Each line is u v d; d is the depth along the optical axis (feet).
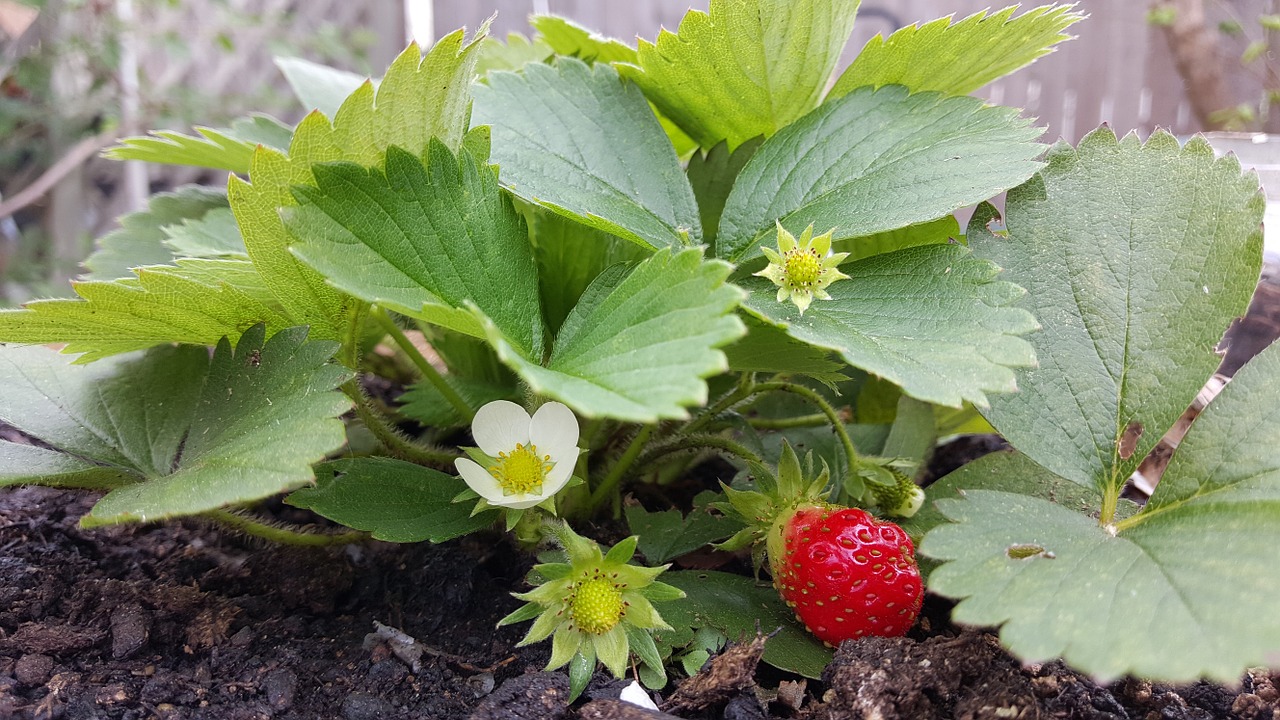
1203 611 0.39
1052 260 0.56
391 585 0.63
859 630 0.52
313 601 0.60
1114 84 2.17
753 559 0.59
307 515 0.74
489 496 0.52
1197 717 0.51
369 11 2.35
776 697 0.51
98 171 1.99
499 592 0.63
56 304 0.50
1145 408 0.51
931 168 0.55
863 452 0.72
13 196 1.87
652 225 0.59
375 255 0.47
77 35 1.76
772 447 0.74
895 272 0.53
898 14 2.13
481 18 2.31
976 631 0.50
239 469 0.46
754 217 0.59
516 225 0.55
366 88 0.48
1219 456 0.47
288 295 0.54
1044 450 0.51
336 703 0.52
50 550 0.65
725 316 0.40
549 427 0.53
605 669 0.53
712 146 0.75
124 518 0.44
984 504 0.48
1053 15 0.61
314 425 0.47
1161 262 0.54
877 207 0.54
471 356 0.77
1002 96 2.20
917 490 0.61
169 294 0.52
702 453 0.79
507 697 0.50
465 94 0.54
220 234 0.83
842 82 0.65
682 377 0.39
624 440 0.74
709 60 0.65
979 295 0.49
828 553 0.52
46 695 0.51
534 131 0.63
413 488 0.56
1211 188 0.54
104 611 0.57
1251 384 0.48
